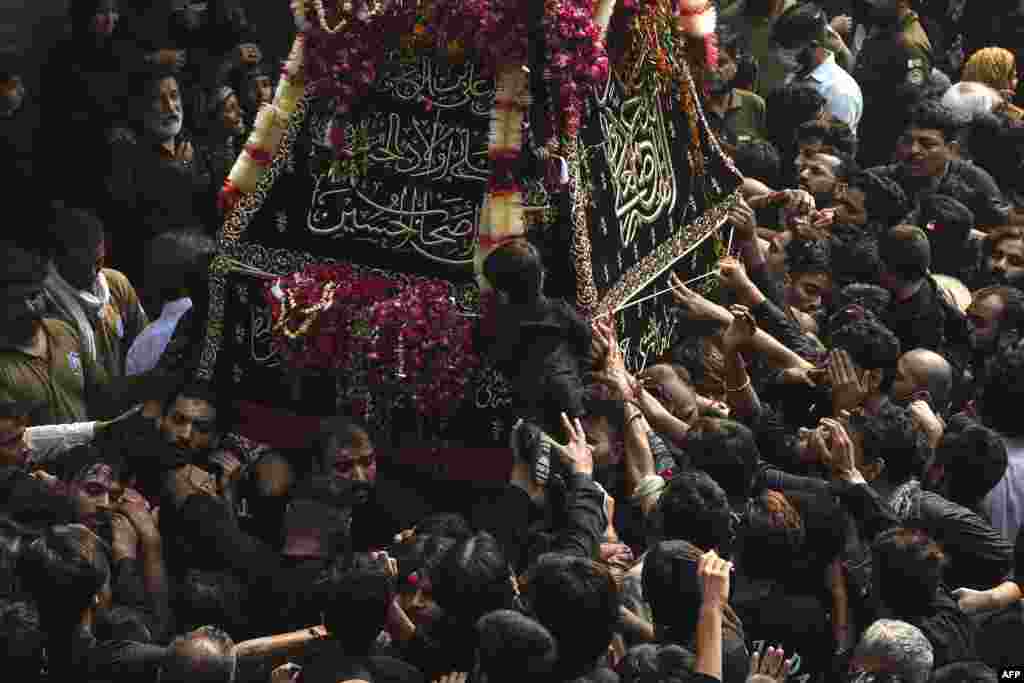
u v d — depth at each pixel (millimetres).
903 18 22906
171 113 16891
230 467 11891
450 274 11602
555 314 10789
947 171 18375
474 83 11500
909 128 18312
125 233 16766
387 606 8484
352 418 11383
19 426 11039
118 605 9602
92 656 8562
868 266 15102
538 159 11273
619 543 9844
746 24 21844
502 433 11484
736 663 8086
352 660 8445
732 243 14086
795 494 9375
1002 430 11688
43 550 8688
